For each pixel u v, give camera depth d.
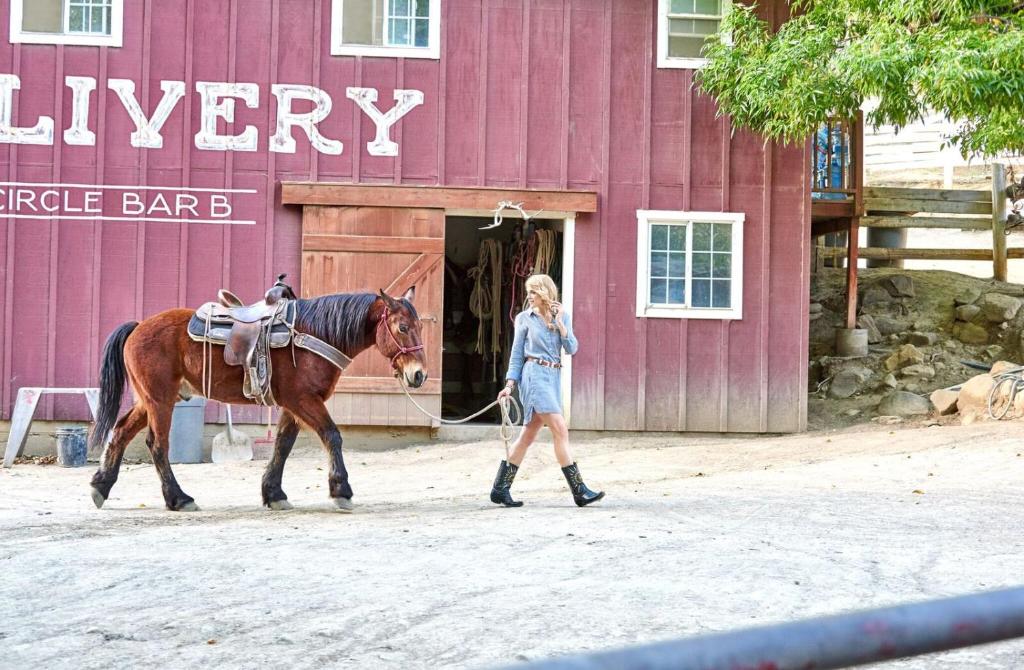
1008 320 15.27
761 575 4.88
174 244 12.34
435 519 6.80
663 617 4.12
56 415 12.19
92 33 12.27
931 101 10.57
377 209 12.45
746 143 12.92
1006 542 5.83
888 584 4.71
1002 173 16.55
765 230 12.93
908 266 19.53
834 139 15.21
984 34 10.38
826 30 11.39
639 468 10.52
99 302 12.23
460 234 16.66
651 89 12.83
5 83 12.13
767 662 0.79
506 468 7.45
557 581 4.77
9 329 12.12
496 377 15.24
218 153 12.40
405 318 7.48
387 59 12.58
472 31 12.66
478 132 12.66
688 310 12.86
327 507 7.68
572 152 12.77
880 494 7.89
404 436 12.59
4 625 4.09
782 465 10.29
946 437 10.80
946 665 3.49
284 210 12.48
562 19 12.75
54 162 12.19
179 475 10.66
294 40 12.49
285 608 4.31
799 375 12.94
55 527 6.59
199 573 5.00
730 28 12.20
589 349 12.79
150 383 7.62
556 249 13.87
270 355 7.51
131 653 3.69
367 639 3.85
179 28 12.36
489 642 3.79
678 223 12.88
